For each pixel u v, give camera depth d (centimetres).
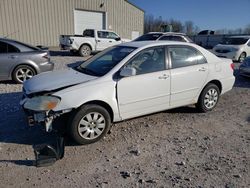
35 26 2291
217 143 449
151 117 562
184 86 539
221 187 328
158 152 415
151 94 495
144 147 431
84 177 348
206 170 366
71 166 374
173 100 532
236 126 525
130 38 2836
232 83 632
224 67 607
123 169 368
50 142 438
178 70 526
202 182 338
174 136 474
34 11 2262
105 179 344
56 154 385
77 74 483
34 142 441
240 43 1606
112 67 467
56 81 455
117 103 459
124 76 461
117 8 2677
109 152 414
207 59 580
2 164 376
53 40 2405
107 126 454
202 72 562
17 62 859
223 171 363
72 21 2466
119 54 501
